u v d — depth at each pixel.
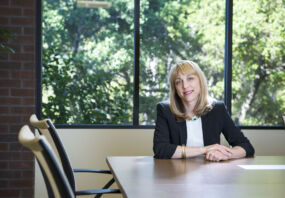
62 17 3.57
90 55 3.62
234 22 3.79
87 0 3.61
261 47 3.84
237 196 1.21
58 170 0.92
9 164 3.20
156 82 3.69
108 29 3.64
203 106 2.38
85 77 3.61
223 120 2.41
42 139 0.90
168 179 1.48
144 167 1.77
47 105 3.53
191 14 3.75
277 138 3.81
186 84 2.34
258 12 3.82
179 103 2.41
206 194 1.23
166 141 2.24
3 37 3.24
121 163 1.90
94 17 3.62
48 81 3.53
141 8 3.67
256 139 3.78
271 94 3.85
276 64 3.86
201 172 1.65
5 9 3.26
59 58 3.56
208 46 3.77
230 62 3.77
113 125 3.60
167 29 3.71
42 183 3.42
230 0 3.76
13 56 3.29
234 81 3.80
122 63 3.66
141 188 1.31
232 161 2.00
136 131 3.61
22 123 3.27
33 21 3.31
